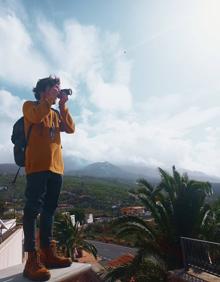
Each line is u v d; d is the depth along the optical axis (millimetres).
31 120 2748
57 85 3002
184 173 14523
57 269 2732
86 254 48750
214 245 8531
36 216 2725
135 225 14023
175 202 13914
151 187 14562
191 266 9617
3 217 26078
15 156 3018
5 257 14062
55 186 2932
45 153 2803
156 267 12750
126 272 12555
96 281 2912
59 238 38812
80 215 57844
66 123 3109
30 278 2467
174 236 13672
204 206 14125
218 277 8531
